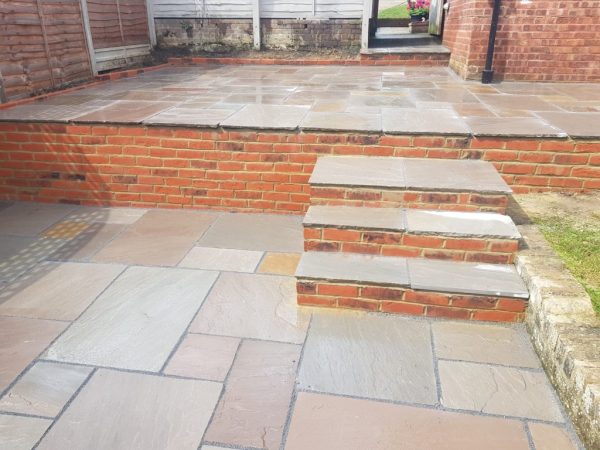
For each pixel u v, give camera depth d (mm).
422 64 7633
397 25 11977
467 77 5957
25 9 5012
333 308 2697
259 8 8102
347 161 3553
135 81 6277
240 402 2023
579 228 3008
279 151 3764
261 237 3566
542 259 2619
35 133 4008
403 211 3049
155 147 3922
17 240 3523
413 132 3502
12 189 4258
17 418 1934
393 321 2584
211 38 8430
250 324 2551
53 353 2312
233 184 3945
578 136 3379
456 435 1865
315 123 3740
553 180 3531
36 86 5266
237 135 3771
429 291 2549
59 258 3254
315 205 3174
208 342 2402
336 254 2896
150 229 3713
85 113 4191
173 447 1810
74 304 2717
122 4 7297
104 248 3398
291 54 8242
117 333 2467
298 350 2348
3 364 2234
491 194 2961
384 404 2016
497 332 2486
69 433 1869
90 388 2094
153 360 2270
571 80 5797
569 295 2279
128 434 1866
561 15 5520
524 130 3494
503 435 1863
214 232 3652
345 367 2230
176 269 3104
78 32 6082
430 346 2379
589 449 1758
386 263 2779
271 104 4555
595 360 1884
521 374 2186
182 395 2061
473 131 3479
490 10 5617
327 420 1934
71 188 4168
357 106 4418
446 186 3006
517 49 5754
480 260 2766
